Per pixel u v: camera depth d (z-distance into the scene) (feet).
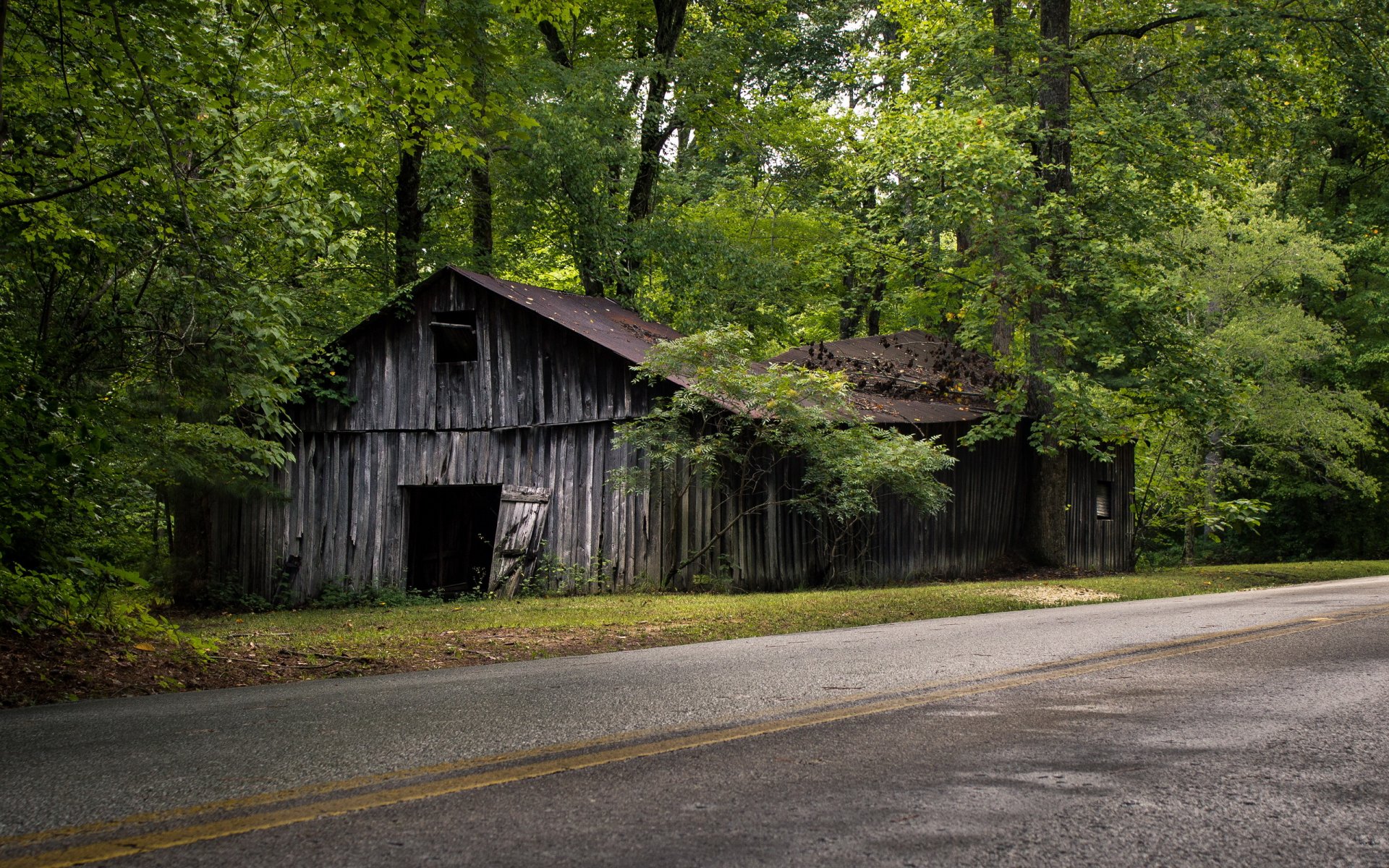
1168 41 76.13
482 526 76.59
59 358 37.86
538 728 14.75
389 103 32.30
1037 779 10.89
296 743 14.15
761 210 93.50
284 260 47.24
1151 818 9.36
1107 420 66.33
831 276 80.43
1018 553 75.41
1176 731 13.47
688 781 11.14
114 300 39.22
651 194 88.79
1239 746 12.42
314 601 66.13
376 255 76.79
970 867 8.04
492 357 64.13
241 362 45.55
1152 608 36.96
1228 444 100.63
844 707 15.94
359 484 66.69
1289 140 76.07
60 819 10.14
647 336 68.69
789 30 111.55
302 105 40.98
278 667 25.62
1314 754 11.95
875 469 53.67
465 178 77.41
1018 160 61.72
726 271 84.58
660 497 58.80
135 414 42.78
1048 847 8.54
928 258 68.95
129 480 44.52
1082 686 17.56
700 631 32.76
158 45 32.04
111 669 24.06
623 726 14.75
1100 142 68.23
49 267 36.63
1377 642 23.32
